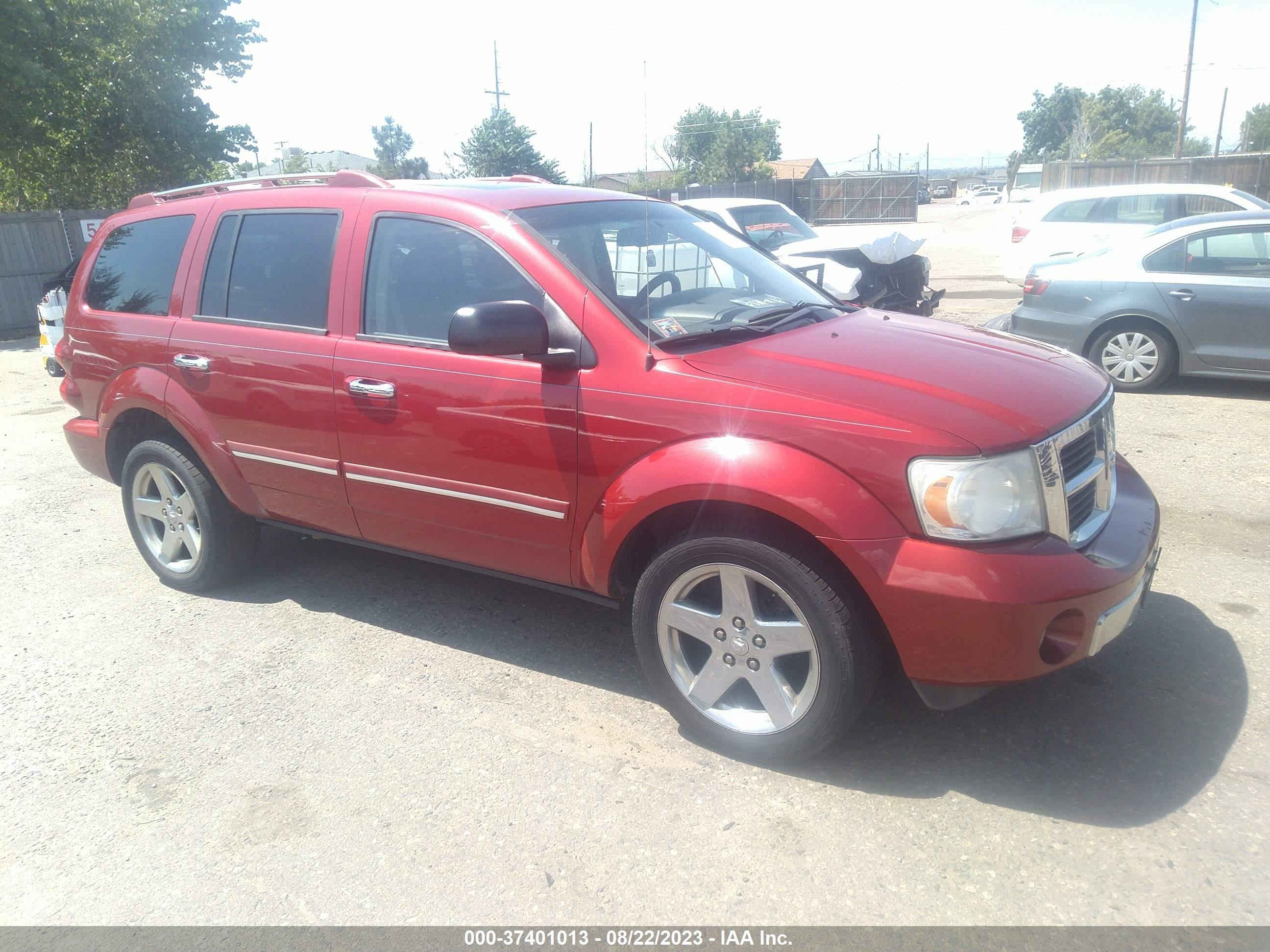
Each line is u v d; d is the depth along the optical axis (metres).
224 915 2.57
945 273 17.16
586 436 3.14
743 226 11.30
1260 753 3.00
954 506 2.61
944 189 96.81
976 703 3.37
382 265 3.71
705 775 3.05
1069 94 87.62
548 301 3.29
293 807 3.00
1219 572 4.34
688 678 3.19
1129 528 3.06
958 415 2.73
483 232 3.48
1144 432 6.67
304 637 4.16
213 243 4.28
